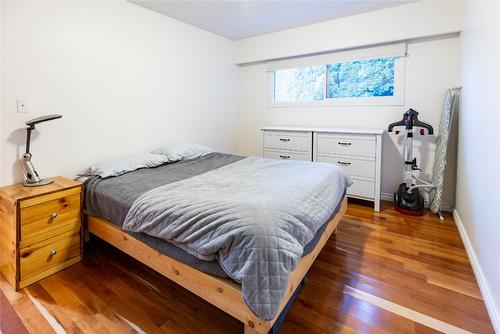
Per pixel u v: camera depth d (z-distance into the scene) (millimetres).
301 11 3064
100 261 2143
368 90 3490
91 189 2080
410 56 3109
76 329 1474
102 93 2562
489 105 1716
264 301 1137
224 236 1246
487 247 1679
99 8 2482
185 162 2854
